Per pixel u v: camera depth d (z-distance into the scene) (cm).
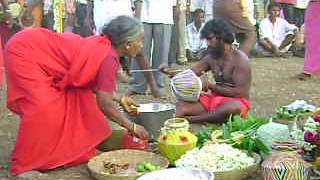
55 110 460
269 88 809
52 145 462
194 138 473
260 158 455
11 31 798
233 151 450
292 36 1153
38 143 457
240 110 565
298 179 407
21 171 458
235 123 505
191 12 1078
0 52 730
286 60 1091
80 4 980
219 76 585
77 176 455
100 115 481
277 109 656
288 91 790
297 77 889
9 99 465
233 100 571
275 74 922
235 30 745
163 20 768
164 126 478
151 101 730
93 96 484
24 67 456
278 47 1145
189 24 1076
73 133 473
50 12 970
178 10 994
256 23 1145
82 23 980
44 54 463
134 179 428
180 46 1016
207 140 489
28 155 459
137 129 471
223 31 565
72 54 468
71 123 473
